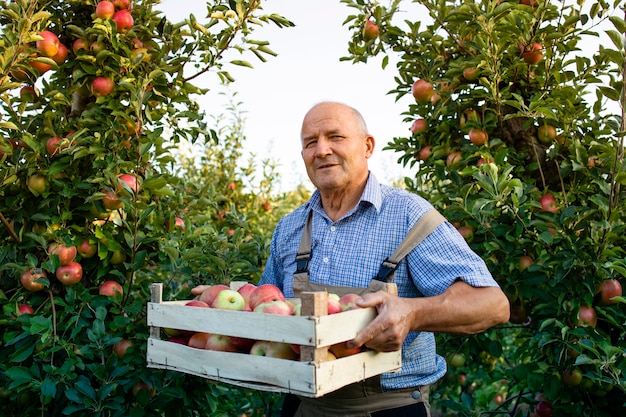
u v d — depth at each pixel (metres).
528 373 2.60
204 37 2.59
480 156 2.96
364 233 1.97
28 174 2.33
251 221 5.61
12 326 2.36
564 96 2.83
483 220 2.79
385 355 1.57
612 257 2.49
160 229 2.62
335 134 2.00
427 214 1.90
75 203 2.49
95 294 2.57
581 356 2.23
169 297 2.69
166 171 3.02
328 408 1.86
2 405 2.34
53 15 2.54
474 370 4.31
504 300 1.71
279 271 2.25
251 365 1.48
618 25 2.29
